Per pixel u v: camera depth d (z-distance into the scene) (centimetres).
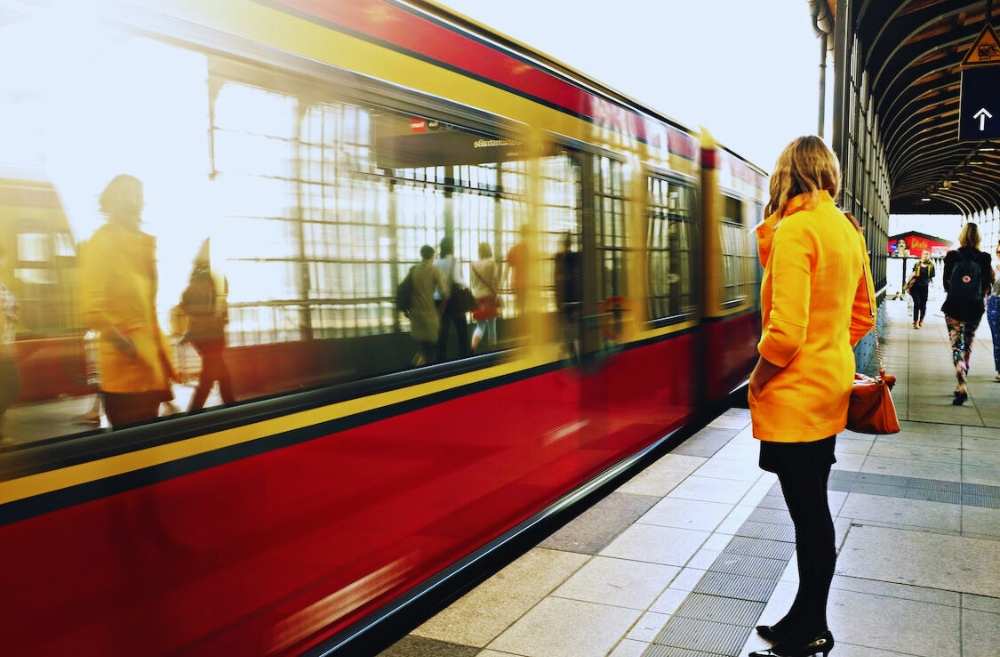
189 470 265
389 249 358
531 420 490
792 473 329
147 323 251
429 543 395
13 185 215
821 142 327
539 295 496
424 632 378
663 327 721
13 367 216
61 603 229
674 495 592
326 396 322
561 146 524
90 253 234
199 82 266
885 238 5041
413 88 374
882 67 2458
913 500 564
